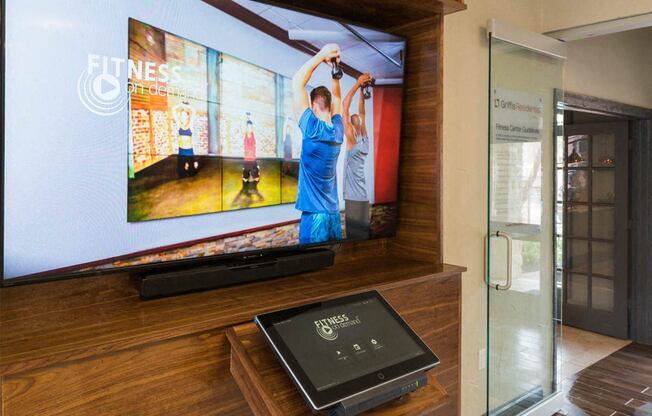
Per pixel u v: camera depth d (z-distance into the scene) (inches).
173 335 40.5
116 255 46.9
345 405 39.6
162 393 40.4
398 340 47.8
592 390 130.5
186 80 50.4
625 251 171.3
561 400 119.2
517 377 108.7
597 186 179.2
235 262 56.1
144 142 47.9
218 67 52.7
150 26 47.6
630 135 170.7
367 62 66.9
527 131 105.9
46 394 34.9
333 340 44.8
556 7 116.0
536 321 112.5
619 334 173.5
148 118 48.0
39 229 42.5
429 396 46.3
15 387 33.7
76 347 36.0
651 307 167.6
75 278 46.7
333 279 60.2
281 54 58.0
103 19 44.7
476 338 101.3
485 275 102.7
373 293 53.3
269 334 42.5
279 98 58.2
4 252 40.9
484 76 101.4
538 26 117.5
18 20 40.4
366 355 44.6
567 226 187.8
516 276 106.3
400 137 72.6
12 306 45.4
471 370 100.0
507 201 102.3
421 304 62.6
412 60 72.3
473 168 99.4
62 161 43.3
